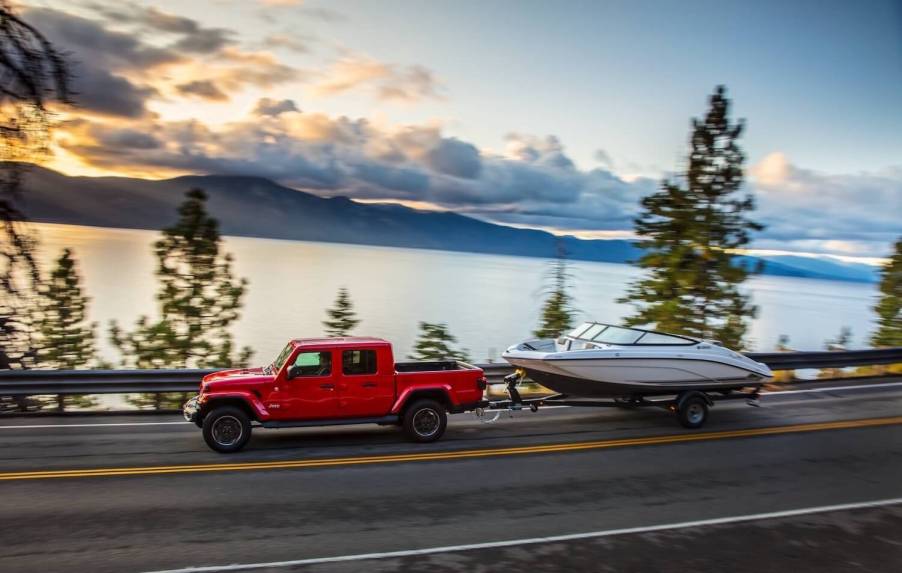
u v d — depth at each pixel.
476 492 8.64
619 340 13.29
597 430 12.38
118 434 11.60
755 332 182.75
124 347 20.92
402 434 11.88
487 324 187.62
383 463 9.90
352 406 10.82
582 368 12.29
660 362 12.54
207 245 21.06
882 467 10.13
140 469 9.38
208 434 10.27
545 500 8.38
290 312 187.75
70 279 21.28
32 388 12.85
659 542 7.09
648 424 12.96
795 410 14.38
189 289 21.05
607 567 6.44
